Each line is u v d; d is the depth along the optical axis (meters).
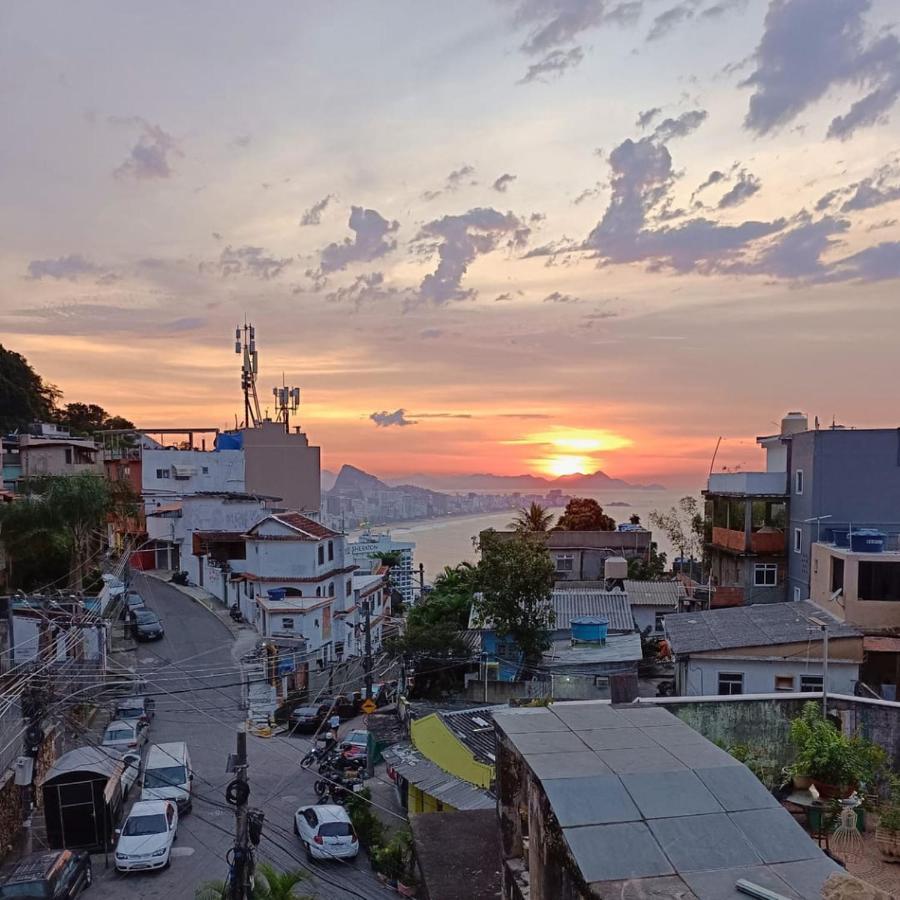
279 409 73.00
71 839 22.27
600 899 5.33
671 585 44.47
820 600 28.83
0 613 31.64
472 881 9.41
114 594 43.00
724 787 6.41
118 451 69.75
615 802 6.21
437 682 37.31
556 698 30.27
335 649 45.00
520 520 59.47
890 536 36.03
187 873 21.34
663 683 31.23
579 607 38.03
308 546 44.97
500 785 8.58
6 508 40.50
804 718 11.84
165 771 25.56
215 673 36.50
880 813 10.43
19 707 23.67
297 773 28.92
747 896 5.30
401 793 25.50
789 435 40.03
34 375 78.06
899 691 24.70
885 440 36.97
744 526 40.66
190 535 57.50
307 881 20.94
